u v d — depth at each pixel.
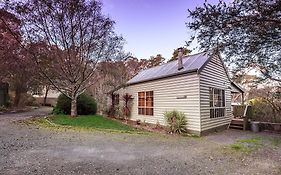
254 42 3.52
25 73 16.89
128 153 6.00
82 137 8.26
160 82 12.39
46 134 8.55
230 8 3.32
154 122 12.59
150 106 13.10
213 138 9.22
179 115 10.52
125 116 15.36
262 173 4.56
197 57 11.96
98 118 13.98
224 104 12.64
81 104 15.73
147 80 13.17
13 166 4.53
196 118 10.03
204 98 10.48
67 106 15.57
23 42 13.34
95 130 10.16
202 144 7.70
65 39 13.33
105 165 4.82
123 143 7.41
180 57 11.48
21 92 22.88
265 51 3.64
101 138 8.20
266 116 12.25
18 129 9.48
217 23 3.51
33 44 12.94
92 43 13.91
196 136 9.68
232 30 3.51
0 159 5.02
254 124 11.70
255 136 9.81
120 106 16.09
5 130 9.10
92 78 15.54
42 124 11.20
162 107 12.10
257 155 6.13
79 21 13.34
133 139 8.26
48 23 12.97
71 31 13.32
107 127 11.12
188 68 10.91
